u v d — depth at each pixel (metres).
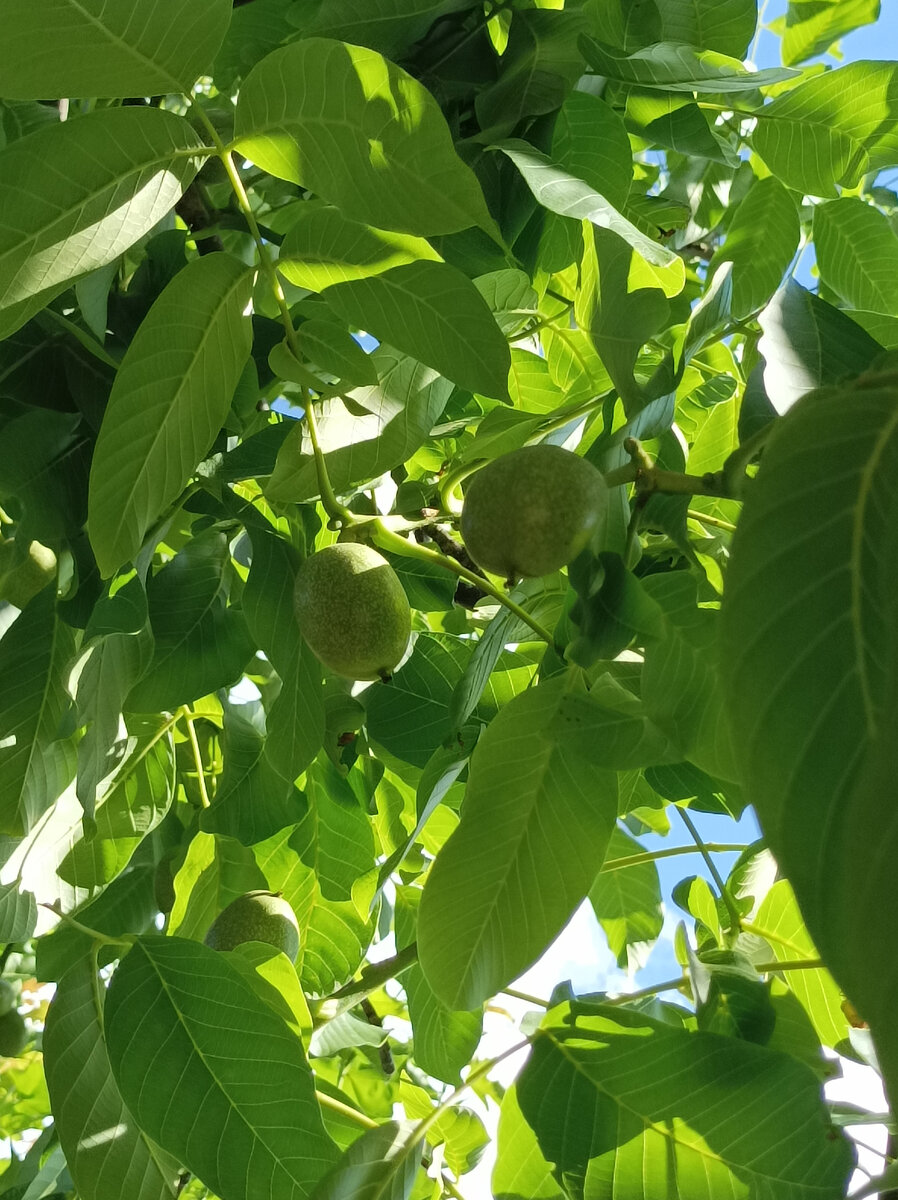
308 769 1.96
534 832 1.24
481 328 1.23
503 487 1.12
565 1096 1.39
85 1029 1.51
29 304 1.17
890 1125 1.38
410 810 2.13
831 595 0.63
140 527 1.23
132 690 1.76
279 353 1.31
